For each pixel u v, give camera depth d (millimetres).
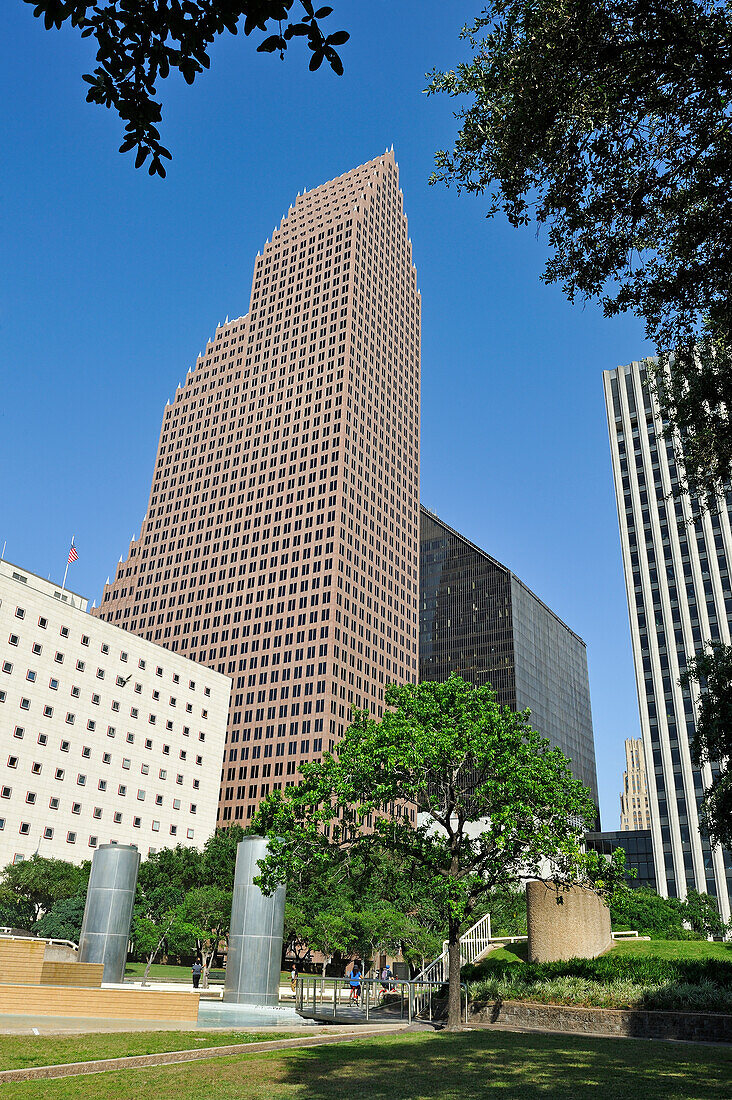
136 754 104938
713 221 14203
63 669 97000
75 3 6762
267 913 35938
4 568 106750
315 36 6914
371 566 164875
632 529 115438
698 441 19328
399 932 63344
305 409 173250
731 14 11859
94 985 30562
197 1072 15328
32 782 90125
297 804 27625
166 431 196250
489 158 14891
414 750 27125
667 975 27578
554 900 32844
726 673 29172
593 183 14312
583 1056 18969
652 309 16125
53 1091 12781
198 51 7117
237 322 196875
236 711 151500
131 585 182000
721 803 28531
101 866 39344
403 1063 17562
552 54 12711
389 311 195125
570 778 28562
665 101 12844
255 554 165000
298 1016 29922
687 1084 14656
